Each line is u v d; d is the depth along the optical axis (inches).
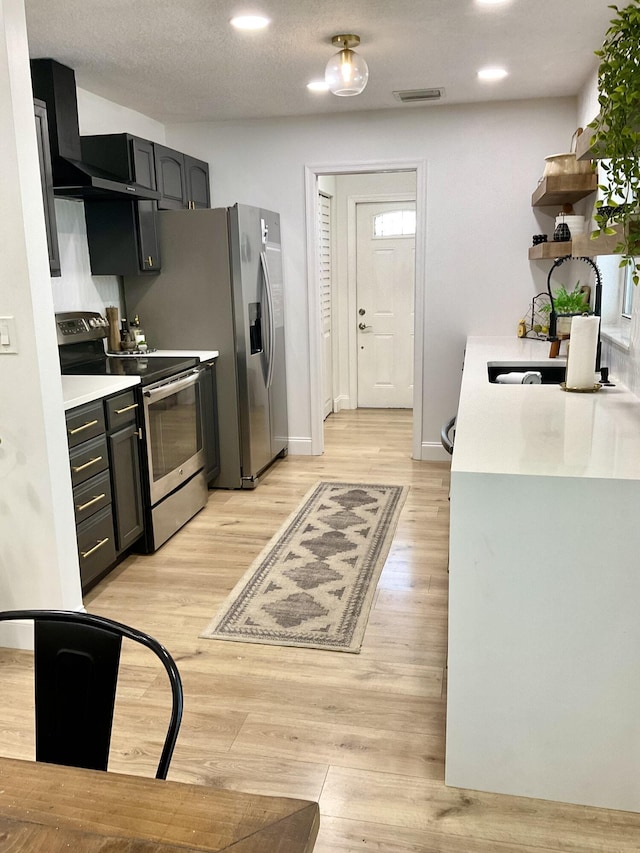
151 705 90.7
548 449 75.6
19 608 103.8
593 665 70.6
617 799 73.0
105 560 122.7
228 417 177.5
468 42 130.2
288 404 210.5
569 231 158.4
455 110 183.0
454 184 186.9
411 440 226.5
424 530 148.6
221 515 161.9
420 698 91.2
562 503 67.4
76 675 48.8
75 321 153.6
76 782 37.2
